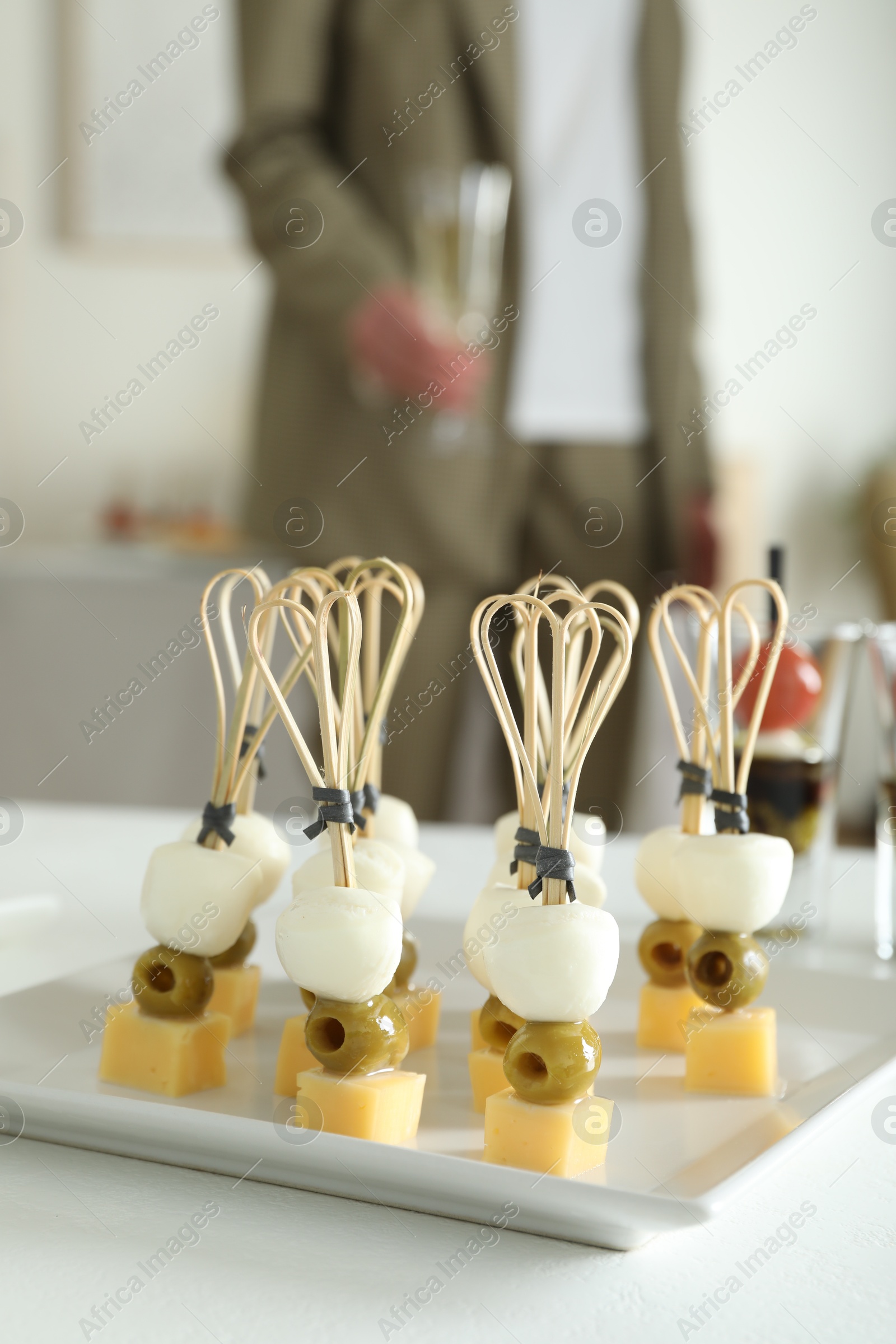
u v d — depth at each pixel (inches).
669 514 67.9
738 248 136.7
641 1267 21.5
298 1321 20.6
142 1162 23.2
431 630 65.6
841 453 138.0
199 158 138.1
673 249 68.1
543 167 67.2
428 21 62.2
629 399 67.8
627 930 30.8
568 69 66.8
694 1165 22.8
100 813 43.8
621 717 66.7
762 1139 23.5
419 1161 21.9
